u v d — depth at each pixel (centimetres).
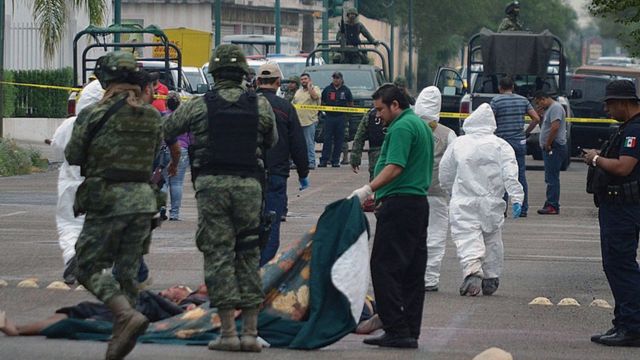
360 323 2419
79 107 2786
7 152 6356
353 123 7569
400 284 2297
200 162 2184
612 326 2614
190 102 2198
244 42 12200
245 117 2184
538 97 4841
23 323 2466
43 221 4309
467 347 2341
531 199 5528
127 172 2066
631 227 2391
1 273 3144
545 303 2873
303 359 2141
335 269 2188
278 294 2284
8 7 8762
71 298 2772
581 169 7500
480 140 2992
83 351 2172
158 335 2283
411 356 2222
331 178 6294
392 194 2280
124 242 2086
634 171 2383
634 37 4834
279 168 2812
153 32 6694
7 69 8612
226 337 2189
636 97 2402
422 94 3044
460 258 2981
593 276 3338
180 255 3506
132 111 2066
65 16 7181
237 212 2173
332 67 8062
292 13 16588
